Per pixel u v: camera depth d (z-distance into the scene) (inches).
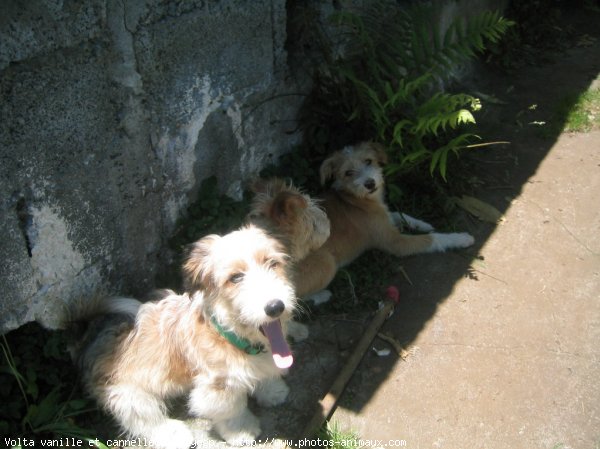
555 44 87.0
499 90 76.7
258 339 33.8
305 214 36.9
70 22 31.7
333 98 53.6
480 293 48.0
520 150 65.0
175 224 44.6
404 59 54.8
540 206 56.9
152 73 37.9
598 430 37.5
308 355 43.1
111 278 40.3
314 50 52.9
